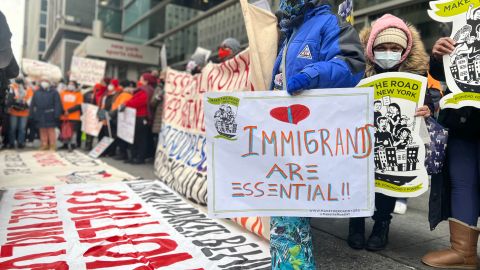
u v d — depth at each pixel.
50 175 5.50
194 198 3.89
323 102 1.67
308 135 1.70
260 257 2.48
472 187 2.40
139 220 3.28
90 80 10.33
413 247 2.81
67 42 27.67
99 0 18.95
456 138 2.47
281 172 1.73
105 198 4.05
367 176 1.67
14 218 3.29
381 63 2.56
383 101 2.49
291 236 1.77
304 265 1.76
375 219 2.78
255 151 1.75
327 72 1.61
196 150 4.44
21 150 9.07
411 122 2.42
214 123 1.78
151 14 14.98
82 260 2.41
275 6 7.39
